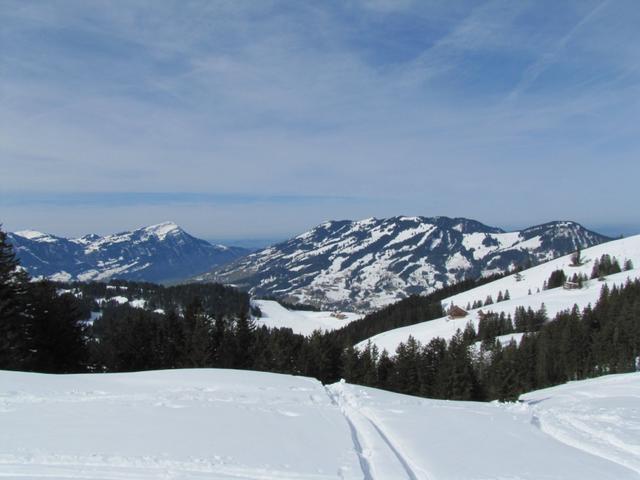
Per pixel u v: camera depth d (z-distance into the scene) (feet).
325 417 51.55
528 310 410.11
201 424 46.37
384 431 47.37
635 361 257.96
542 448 42.70
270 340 207.62
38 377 72.43
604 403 70.49
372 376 217.56
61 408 52.49
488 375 243.40
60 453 36.60
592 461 39.09
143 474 33.06
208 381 72.49
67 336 152.87
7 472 32.94
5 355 123.24
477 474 35.45
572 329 300.40
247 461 35.81
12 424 45.24
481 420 53.67
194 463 35.04
